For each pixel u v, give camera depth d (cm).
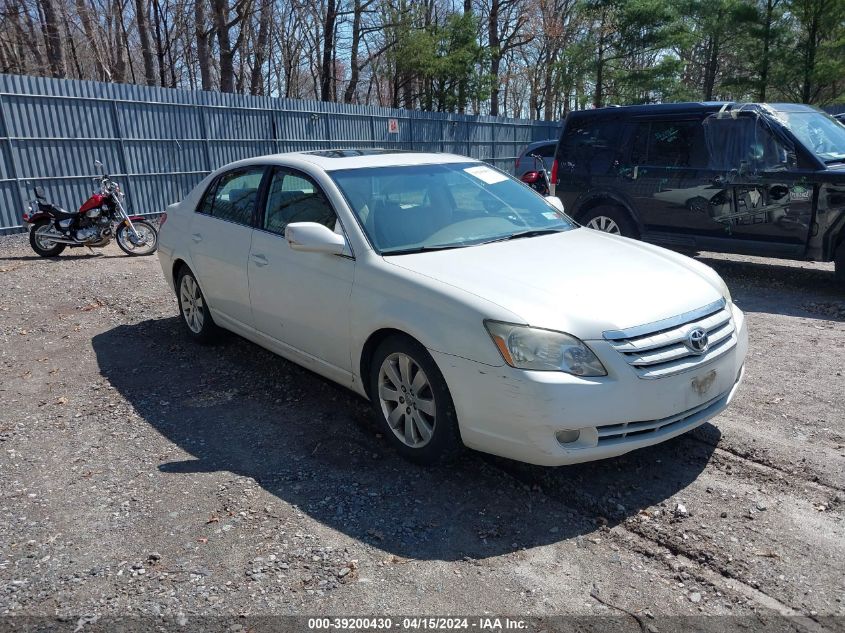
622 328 335
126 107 1422
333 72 3422
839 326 642
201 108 1582
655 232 869
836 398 469
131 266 970
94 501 354
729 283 828
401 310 368
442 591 281
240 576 291
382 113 2145
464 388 340
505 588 283
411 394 377
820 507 337
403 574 292
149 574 294
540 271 381
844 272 742
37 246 1039
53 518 339
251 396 492
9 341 627
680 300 366
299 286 442
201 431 436
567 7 4216
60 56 2459
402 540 316
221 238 529
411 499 352
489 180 511
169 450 411
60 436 433
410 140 2295
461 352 339
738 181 782
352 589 283
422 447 374
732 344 376
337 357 425
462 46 3047
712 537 315
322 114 1919
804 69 2805
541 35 4156
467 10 3281
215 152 1630
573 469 378
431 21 3572
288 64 3788
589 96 3553
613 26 3250
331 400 480
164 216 626
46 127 1282
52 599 279
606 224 912
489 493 357
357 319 397
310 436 425
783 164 757
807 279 841
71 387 516
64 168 1320
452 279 365
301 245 404
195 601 277
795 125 777
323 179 450
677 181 834
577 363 324
